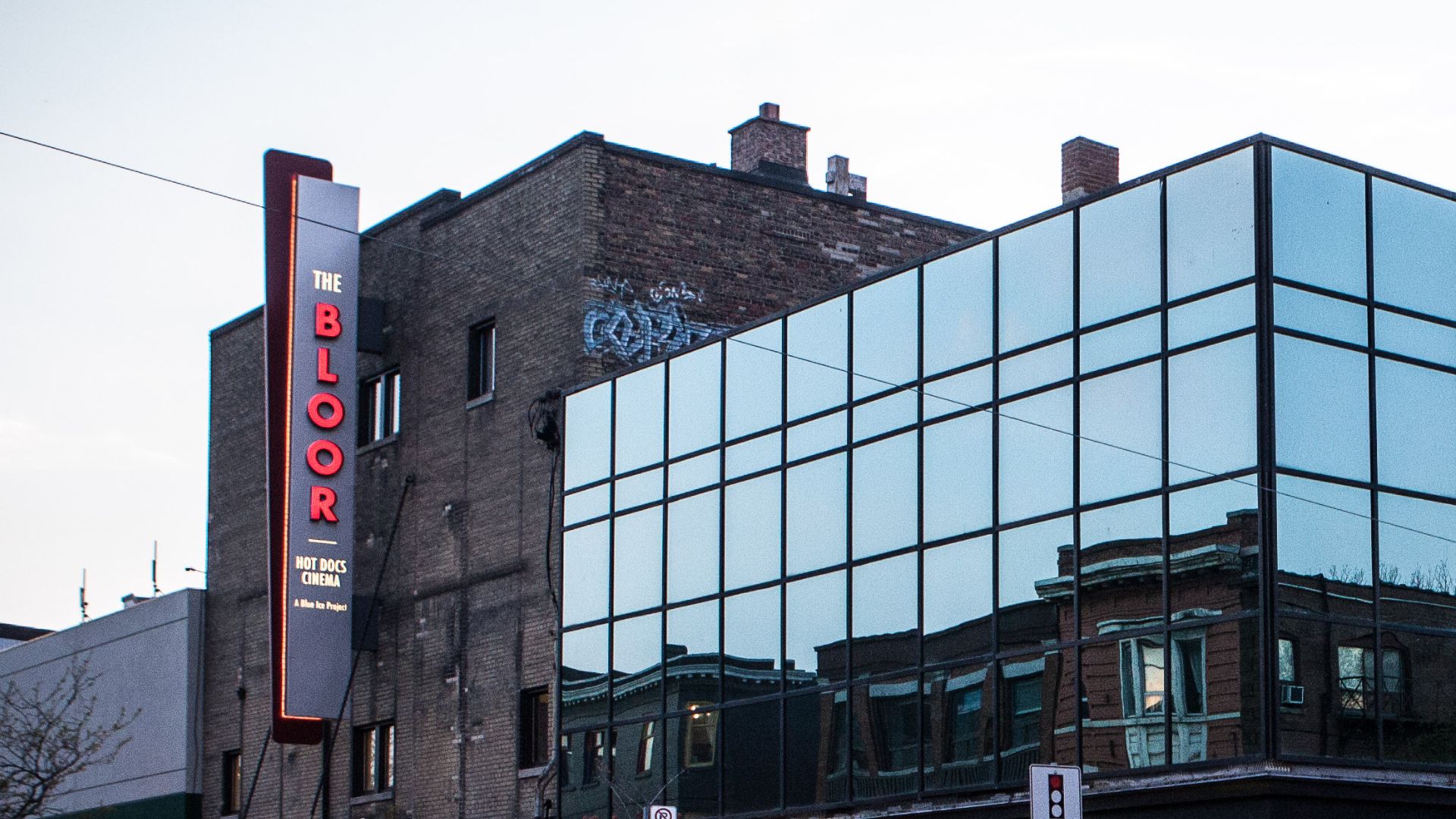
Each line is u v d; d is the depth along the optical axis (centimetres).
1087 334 2230
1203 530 2052
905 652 2411
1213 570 2034
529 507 3181
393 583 3509
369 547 3597
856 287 2588
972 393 2373
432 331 3516
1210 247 2100
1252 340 2034
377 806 3462
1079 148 3262
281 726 3331
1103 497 2172
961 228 3672
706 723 2723
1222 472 2042
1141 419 2145
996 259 2370
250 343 4188
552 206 3241
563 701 3003
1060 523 2222
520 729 3123
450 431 3419
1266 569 1980
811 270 3425
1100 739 2128
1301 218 2084
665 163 3278
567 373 3130
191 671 4112
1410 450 2128
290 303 3403
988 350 2362
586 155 3183
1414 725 2055
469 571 3306
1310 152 2108
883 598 2459
